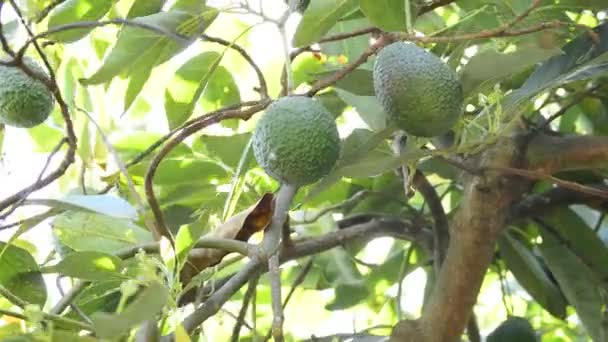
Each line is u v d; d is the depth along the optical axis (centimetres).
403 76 150
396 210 204
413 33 153
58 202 152
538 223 199
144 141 188
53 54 179
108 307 174
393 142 170
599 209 198
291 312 222
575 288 196
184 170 188
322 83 152
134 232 166
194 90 170
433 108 149
